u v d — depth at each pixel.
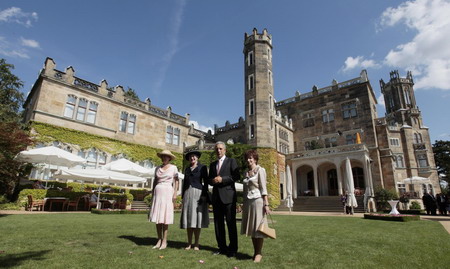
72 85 21.70
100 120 23.30
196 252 4.27
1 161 11.13
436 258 4.11
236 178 4.62
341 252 4.45
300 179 31.95
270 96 30.53
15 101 27.58
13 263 3.25
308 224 9.76
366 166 24.39
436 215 17.19
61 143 20.33
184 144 29.61
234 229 4.31
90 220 9.06
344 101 32.59
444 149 44.59
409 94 50.22
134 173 19.47
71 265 3.25
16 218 8.96
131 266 3.27
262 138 28.03
